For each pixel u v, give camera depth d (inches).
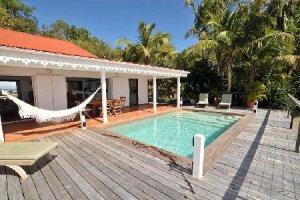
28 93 470.6
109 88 483.8
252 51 425.7
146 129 301.4
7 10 784.3
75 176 123.0
